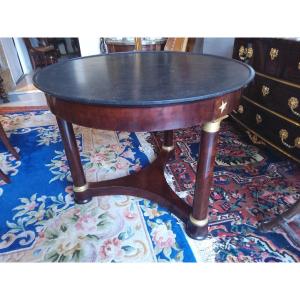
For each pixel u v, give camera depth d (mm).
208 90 755
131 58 1293
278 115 1453
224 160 1651
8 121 2328
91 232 1144
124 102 683
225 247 1061
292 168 1553
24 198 1354
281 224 1063
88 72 1024
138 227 1163
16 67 3543
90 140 1955
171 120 754
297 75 1291
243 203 1287
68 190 1406
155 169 1460
